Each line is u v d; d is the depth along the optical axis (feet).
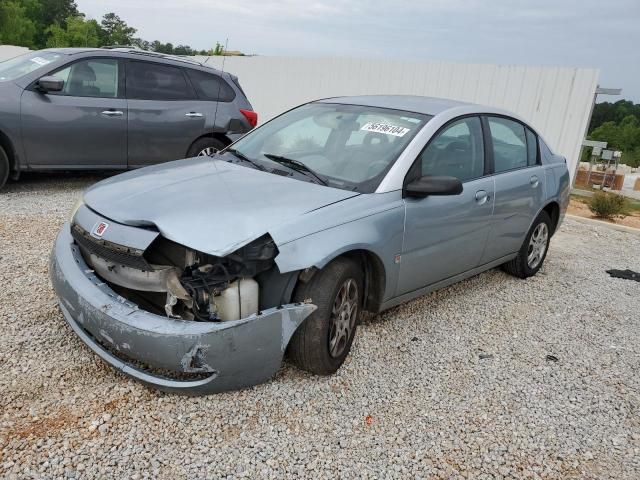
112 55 22.59
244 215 9.64
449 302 15.39
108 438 8.51
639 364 12.92
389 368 11.48
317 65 41.63
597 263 21.04
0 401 9.03
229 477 8.04
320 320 10.01
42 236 16.88
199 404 9.53
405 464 8.75
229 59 48.39
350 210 10.60
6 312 11.85
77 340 11.05
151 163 23.93
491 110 15.34
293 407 9.78
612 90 28.63
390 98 14.87
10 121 20.08
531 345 13.32
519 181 15.62
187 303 9.31
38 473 7.68
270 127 14.69
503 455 9.23
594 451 9.61
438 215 12.48
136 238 9.32
